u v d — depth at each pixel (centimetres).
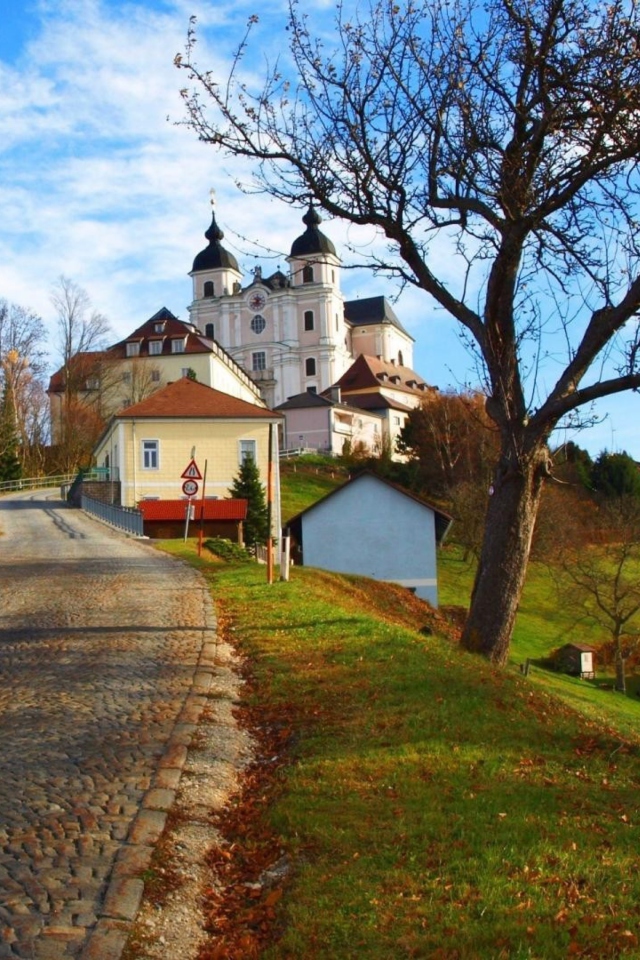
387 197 1311
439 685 1002
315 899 517
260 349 11388
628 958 448
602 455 6388
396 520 4228
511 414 1281
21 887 512
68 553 2967
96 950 452
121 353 9631
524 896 515
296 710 943
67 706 930
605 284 1195
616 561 4516
